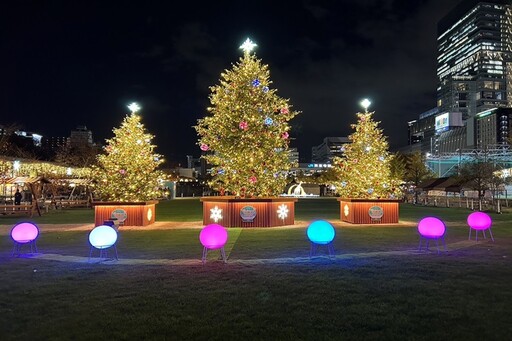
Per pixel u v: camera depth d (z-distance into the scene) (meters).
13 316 6.55
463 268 9.95
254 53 21.44
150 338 5.66
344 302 7.17
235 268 9.96
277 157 21.16
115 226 14.55
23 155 60.03
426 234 12.48
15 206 28.44
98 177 22.00
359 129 24.14
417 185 60.03
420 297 7.46
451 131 199.50
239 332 5.84
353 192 23.12
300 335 5.73
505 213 32.00
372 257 11.48
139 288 8.14
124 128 22.17
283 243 14.19
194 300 7.31
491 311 6.69
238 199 19.81
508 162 58.34
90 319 6.39
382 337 5.66
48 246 13.92
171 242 14.70
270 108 21.17
